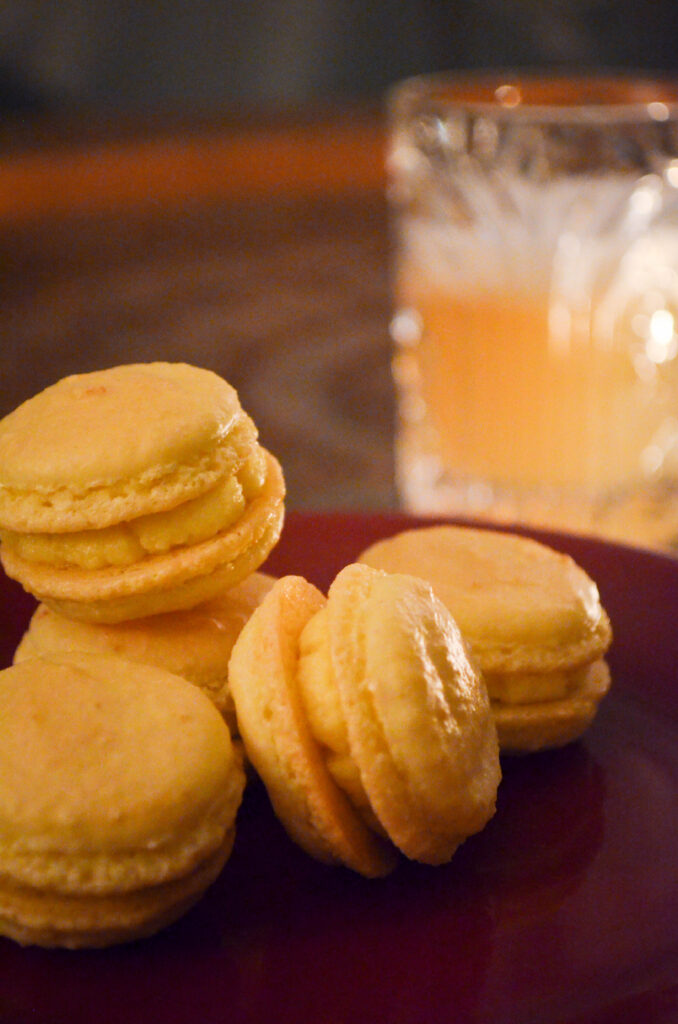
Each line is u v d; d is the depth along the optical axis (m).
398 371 0.42
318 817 0.22
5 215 0.69
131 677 0.23
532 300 0.37
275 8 0.94
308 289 0.59
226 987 0.21
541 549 0.28
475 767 0.23
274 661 0.23
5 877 0.21
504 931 0.22
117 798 0.21
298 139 0.82
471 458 0.39
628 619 0.29
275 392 0.48
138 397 0.25
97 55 0.92
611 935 0.22
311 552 0.30
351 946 0.22
